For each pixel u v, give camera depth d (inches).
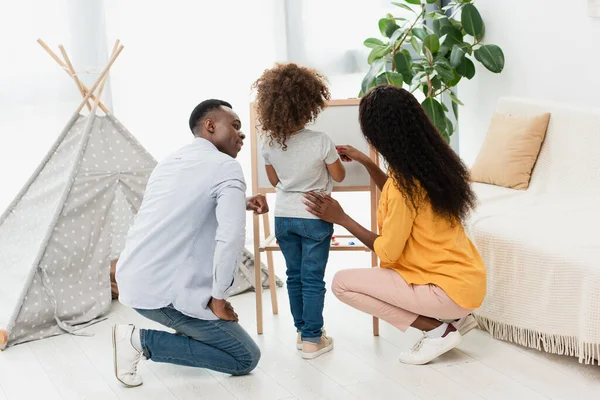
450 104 169.5
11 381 97.9
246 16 163.2
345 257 150.8
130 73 156.4
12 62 148.2
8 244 123.9
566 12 133.2
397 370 96.7
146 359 96.5
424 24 171.9
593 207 112.8
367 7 171.5
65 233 117.0
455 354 100.8
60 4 149.6
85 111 153.4
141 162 126.3
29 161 151.9
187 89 161.0
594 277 90.6
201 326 92.3
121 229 125.9
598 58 128.0
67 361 104.0
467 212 96.0
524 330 101.2
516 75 147.2
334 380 94.4
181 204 90.5
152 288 90.4
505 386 90.7
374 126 92.4
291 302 104.1
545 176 125.0
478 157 136.1
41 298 113.6
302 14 167.8
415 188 91.9
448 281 94.2
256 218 108.2
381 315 99.3
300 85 95.5
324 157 97.7
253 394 91.4
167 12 157.4
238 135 97.7
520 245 101.0
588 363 93.0
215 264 88.2
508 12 146.6
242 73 164.7
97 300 120.0
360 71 173.6
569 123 123.0
